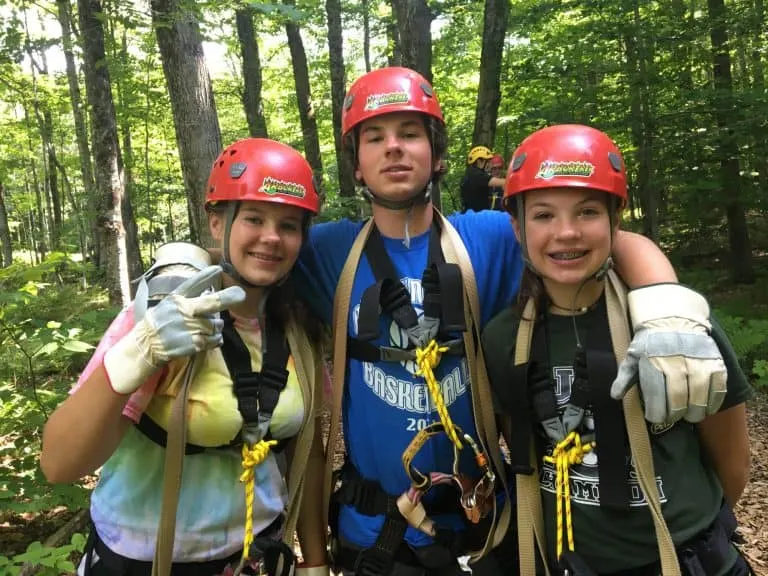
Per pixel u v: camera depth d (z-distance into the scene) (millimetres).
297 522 2168
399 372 1956
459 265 2012
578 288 1731
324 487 2113
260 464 1877
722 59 8672
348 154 2109
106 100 8094
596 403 1656
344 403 2094
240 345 1845
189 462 1802
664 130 8414
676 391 1411
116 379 1546
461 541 1982
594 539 1668
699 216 9141
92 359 1702
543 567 1780
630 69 8359
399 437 1959
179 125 5383
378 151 1965
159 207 21891
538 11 8797
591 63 8609
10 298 3305
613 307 1720
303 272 2172
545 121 9133
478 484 1929
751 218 11172
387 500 1978
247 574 1812
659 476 1645
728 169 8375
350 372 2045
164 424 1753
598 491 1651
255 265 1865
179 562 1799
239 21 12680
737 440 1739
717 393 1428
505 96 10375
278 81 17531
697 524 1627
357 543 2021
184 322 1544
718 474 1821
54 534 3533
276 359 1905
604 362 1666
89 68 8023
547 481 1759
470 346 1953
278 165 1865
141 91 11836
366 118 1950
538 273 1766
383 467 1980
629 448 1653
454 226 2145
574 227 1646
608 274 1754
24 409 3607
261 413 1811
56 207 20219
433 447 1969
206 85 5402
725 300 8375
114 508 1792
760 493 4160
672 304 1522
